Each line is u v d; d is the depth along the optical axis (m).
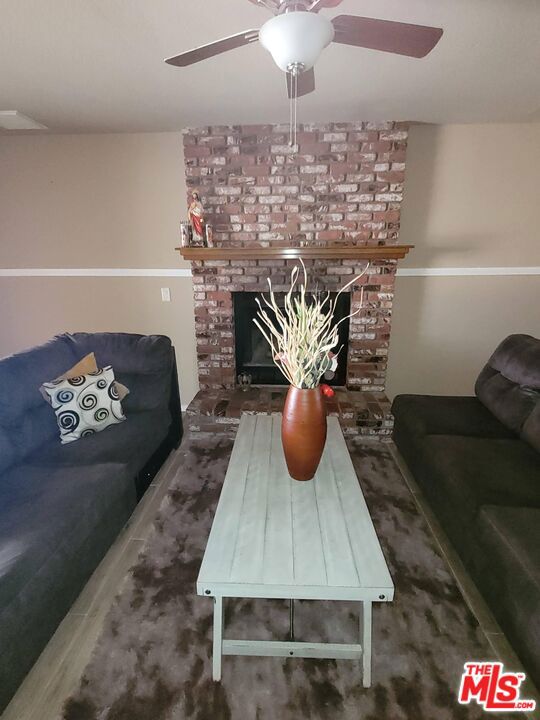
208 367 3.47
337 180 2.98
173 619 1.58
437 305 3.40
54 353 2.35
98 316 3.66
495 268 3.29
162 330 3.64
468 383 3.59
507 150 3.02
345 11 1.48
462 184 3.11
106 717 1.24
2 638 1.19
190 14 1.47
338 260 3.14
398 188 2.97
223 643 1.40
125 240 3.43
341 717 1.25
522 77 2.08
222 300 3.31
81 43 1.69
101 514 1.74
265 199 3.05
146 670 1.39
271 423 2.29
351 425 2.96
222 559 1.28
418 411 2.53
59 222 3.43
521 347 2.43
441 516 1.99
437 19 1.52
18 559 1.32
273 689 1.33
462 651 1.46
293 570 1.23
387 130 2.86
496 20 1.53
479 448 2.06
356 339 3.29
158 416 2.53
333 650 1.38
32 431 2.06
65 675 1.37
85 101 2.40
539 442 1.97
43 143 3.23
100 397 2.29
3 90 2.22
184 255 3.06
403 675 1.38
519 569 1.36
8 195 3.38
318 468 1.80
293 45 1.12
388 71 1.99
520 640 1.35
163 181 3.25
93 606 1.64
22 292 3.64
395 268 3.13
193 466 2.68
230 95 2.30
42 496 1.68
